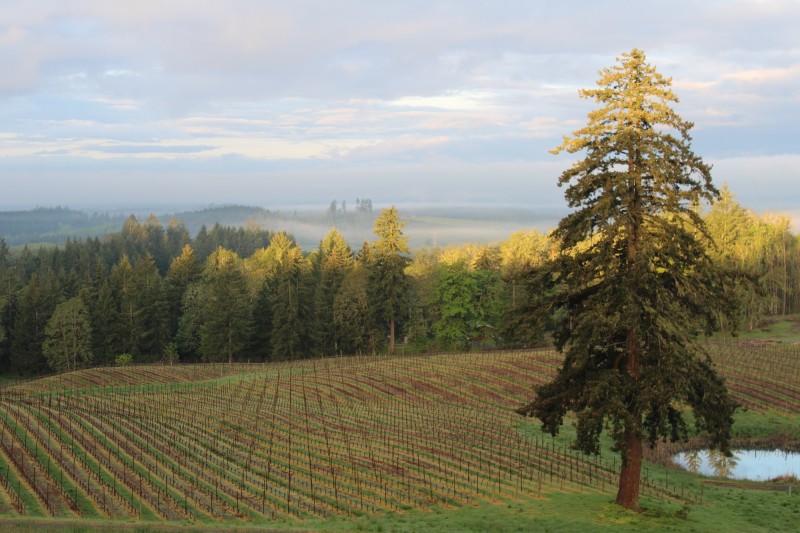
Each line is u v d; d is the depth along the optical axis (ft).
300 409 146.41
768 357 198.18
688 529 73.10
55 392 189.98
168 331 309.42
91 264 525.34
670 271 71.67
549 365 197.06
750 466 122.52
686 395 72.33
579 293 75.15
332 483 94.94
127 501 84.74
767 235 300.20
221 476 97.04
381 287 269.44
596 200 72.23
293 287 284.61
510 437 127.95
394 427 131.23
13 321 323.78
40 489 86.38
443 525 76.28
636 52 69.67
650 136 68.44
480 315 266.77
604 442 132.67
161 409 142.92
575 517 77.00
